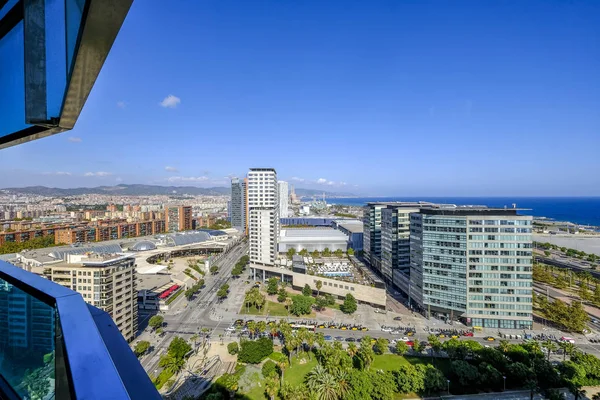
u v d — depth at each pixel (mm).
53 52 5562
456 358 68438
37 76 5840
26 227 191750
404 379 58438
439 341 75750
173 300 113812
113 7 3920
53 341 5492
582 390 57375
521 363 62156
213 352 75562
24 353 6066
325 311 103375
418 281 101125
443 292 94250
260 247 140375
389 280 128875
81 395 3635
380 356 73312
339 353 63688
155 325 86375
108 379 4020
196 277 145625
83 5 4152
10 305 6402
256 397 57938
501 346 70250
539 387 60688
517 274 88625
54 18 5492
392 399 54125
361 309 104375
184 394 59562
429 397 58938
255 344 70000
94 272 72062
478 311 90062
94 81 5543
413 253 104250
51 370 5531
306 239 183375
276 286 118688
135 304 82750
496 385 62312
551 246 195250
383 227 134625
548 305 95688
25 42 5766
